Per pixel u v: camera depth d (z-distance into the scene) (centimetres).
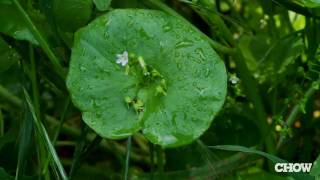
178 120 19
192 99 20
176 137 19
